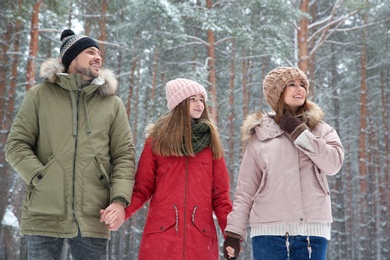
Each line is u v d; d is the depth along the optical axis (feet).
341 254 75.97
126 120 11.68
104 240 10.76
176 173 11.51
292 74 11.10
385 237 73.92
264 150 10.88
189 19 57.36
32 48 43.57
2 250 40.27
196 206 11.32
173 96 11.96
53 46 60.13
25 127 10.88
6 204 41.68
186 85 12.03
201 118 12.23
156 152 11.68
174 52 62.64
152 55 63.82
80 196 10.44
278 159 10.62
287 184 10.36
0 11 43.06
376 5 62.08
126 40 60.44
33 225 10.21
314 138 10.17
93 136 10.92
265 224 10.38
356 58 75.15
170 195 11.35
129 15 53.21
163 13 47.39
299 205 10.19
